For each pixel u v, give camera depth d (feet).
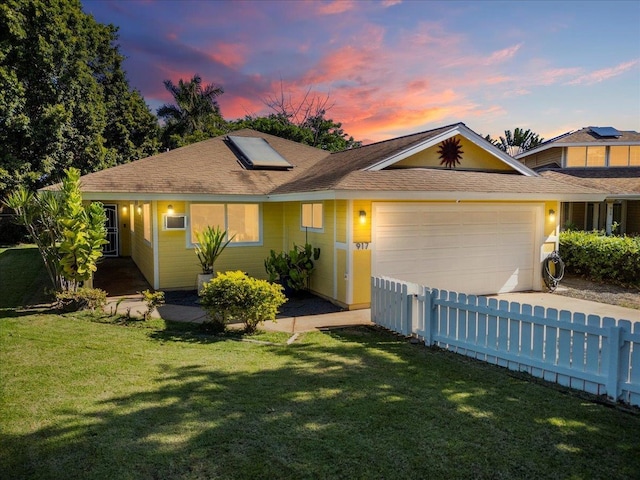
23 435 12.66
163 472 10.80
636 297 35.83
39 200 30.86
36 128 73.87
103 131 91.20
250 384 16.69
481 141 38.29
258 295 24.35
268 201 40.22
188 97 124.36
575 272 45.78
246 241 42.63
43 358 19.79
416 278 33.68
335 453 11.64
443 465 11.09
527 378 17.63
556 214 39.11
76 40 78.59
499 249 37.11
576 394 15.94
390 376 17.67
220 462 11.23
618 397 15.33
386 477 10.57
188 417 13.78
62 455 11.58
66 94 78.54
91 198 33.78
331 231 33.63
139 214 50.62
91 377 17.39
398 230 32.78
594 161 76.18
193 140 116.88
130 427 13.10
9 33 70.08
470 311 20.49
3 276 45.68
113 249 66.59
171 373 17.90
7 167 71.41
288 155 52.60
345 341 23.17
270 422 13.43
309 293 37.19
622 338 15.29
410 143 36.88
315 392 15.88
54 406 14.62
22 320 27.14
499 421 13.58
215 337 23.75
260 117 131.23
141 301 34.35
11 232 81.97
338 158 46.68
